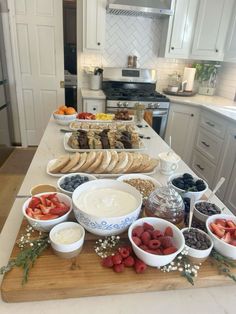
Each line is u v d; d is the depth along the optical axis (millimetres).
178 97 3162
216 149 2564
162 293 674
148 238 725
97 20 2826
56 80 3428
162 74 3498
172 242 743
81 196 857
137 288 663
